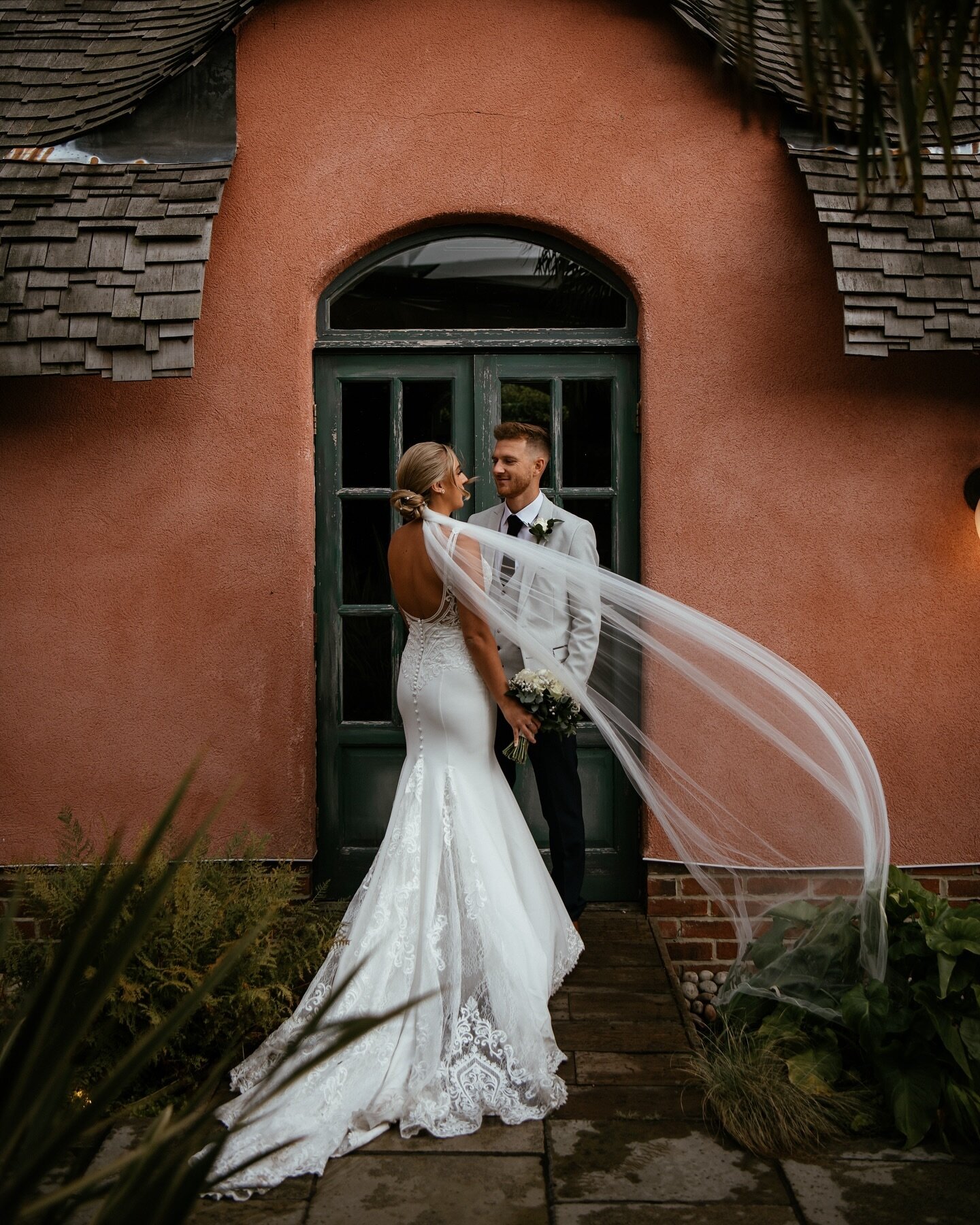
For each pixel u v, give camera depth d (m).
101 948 3.01
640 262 4.08
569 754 3.72
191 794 4.09
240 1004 3.07
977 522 3.99
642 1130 2.80
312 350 4.15
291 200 4.07
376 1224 2.43
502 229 4.19
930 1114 2.82
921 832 4.13
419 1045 2.91
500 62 4.06
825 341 4.06
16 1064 1.45
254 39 4.05
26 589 4.07
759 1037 3.15
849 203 3.89
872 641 4.11
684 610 3.67
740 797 4.07
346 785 4.25
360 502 4.24
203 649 4.09
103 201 3.90
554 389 4.22
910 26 1.88
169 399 4.05
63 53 4.27
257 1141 2.64
